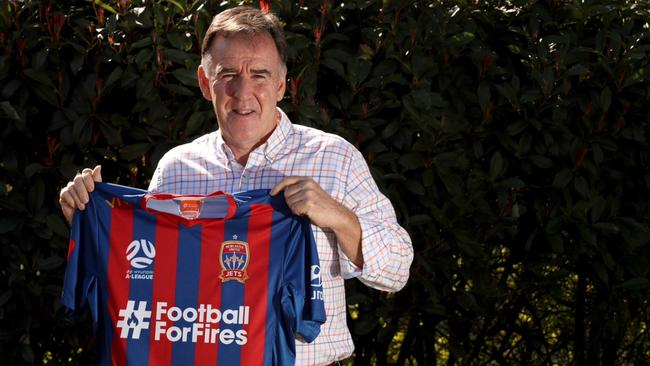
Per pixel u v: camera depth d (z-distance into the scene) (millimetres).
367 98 4070
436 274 4180
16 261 3824
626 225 4160
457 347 4418
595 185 4227
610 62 4141
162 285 2863
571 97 4156
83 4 4070
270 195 2852
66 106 3893
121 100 3990
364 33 4055
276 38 2930
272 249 2846
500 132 4117
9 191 3896
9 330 3883
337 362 3143
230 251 2852
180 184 3062
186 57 3840
